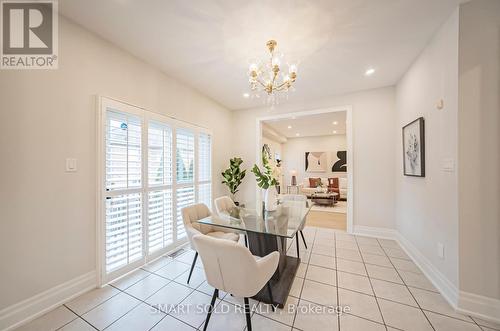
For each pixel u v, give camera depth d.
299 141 8.76
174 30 1.87
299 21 1.75
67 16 1.70
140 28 1.85
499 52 1.47
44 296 1.57
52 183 1.62
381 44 2.09
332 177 8.18
